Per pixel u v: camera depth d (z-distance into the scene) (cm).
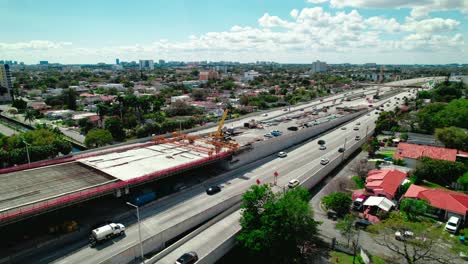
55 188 6147
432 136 13312
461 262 5072
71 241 5384
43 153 10012
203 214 6350
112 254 4984
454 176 8469
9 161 9444
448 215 6662
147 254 5262
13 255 4834
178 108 19688
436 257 5138
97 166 7650
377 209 7019
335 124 15925
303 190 6438
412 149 10306
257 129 13450
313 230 5575
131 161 8194
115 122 13850
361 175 8994
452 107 15188
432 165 8675
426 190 7331
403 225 5866
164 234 5559
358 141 12200
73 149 12650
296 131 12812
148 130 13888
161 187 7581
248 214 5691
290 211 5391
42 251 5062
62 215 6166
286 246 5431
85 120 15862
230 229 5834
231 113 19312
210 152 8669
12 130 15538
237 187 7938
